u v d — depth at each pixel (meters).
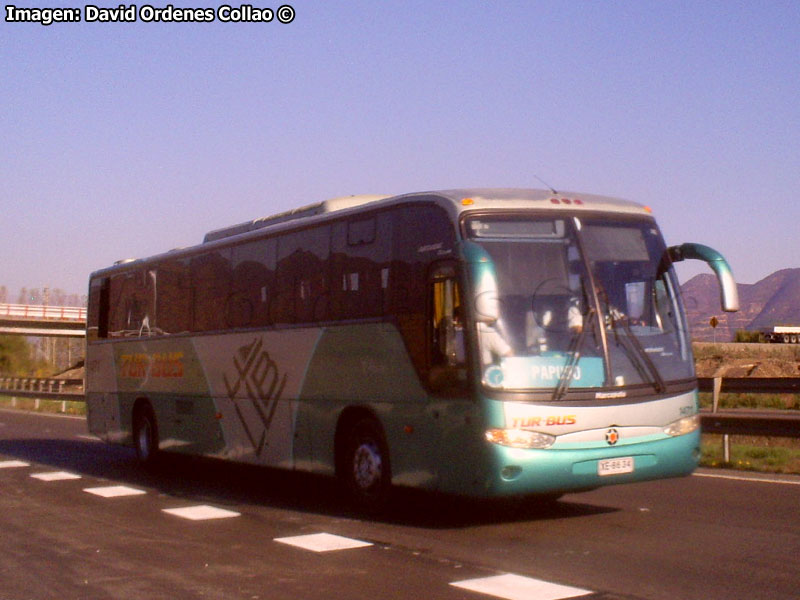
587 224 10.40
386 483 11.21
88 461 19.33
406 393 10.69
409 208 10.90
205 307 15.65
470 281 9.77
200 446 15.68
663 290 10.61
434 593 7.50
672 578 7.84
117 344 19.09
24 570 8.69
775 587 7.51
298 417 12.88
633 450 9.95
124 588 7.93
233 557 9.12
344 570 8.43
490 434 9.48
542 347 9.77
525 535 9.91
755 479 13.80
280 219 14.22
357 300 11.73
